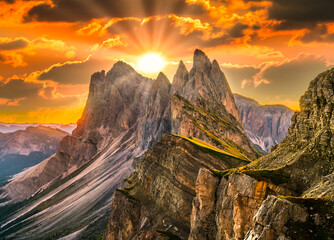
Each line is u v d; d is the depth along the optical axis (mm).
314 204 58094
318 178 81938
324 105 94250
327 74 96375
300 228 55812
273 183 83250
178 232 134000
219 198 102312
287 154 96938
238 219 81875
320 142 87750
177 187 145500
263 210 59688
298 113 105125
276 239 56156
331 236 53562
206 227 102312
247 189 83688
